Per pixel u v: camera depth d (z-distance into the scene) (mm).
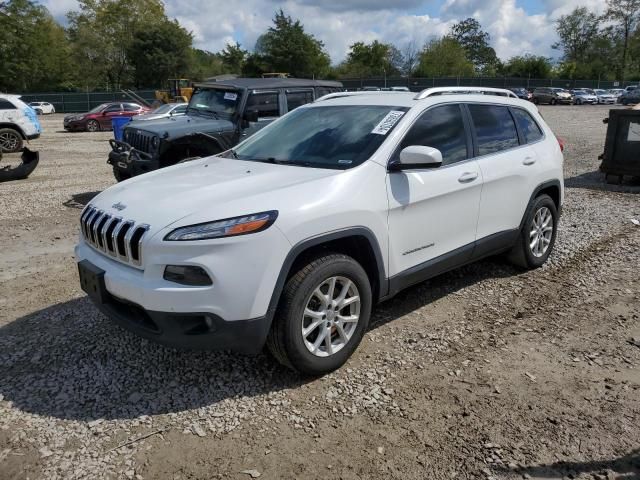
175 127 8445
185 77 70188
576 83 70062
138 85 70562
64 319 4402
